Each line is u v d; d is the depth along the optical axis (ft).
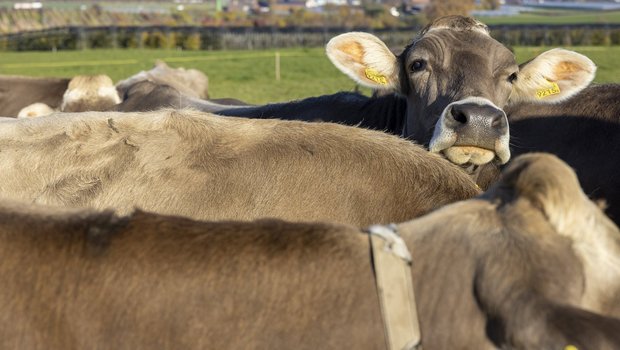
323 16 269.64
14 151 18.15
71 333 10.34
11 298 10.45
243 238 10.71
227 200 16.78
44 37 187.01
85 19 311.68
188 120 17.93
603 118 23.86
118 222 11.06
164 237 10.76
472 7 221.66
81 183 17.52
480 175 21.49
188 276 10.41
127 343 10.25
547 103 24.16
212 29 182.29
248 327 10.16
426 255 10.32
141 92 35.91
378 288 10.13
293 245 10.58
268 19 287.89
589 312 9.03
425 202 15.90
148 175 17.26
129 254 10.61
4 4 425.28
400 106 24.12
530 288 9.43
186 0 515.91
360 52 23.00
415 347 9.93
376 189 16.29
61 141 18.11
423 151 16.99
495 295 9.59
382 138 17.26
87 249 10.71
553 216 9.98
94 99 42.91
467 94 21.08
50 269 10.60
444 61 21.89
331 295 10.24
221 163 17.15
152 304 10.33
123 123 18.17
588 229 10.09
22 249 10.74
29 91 52.60
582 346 8.69
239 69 118.11
